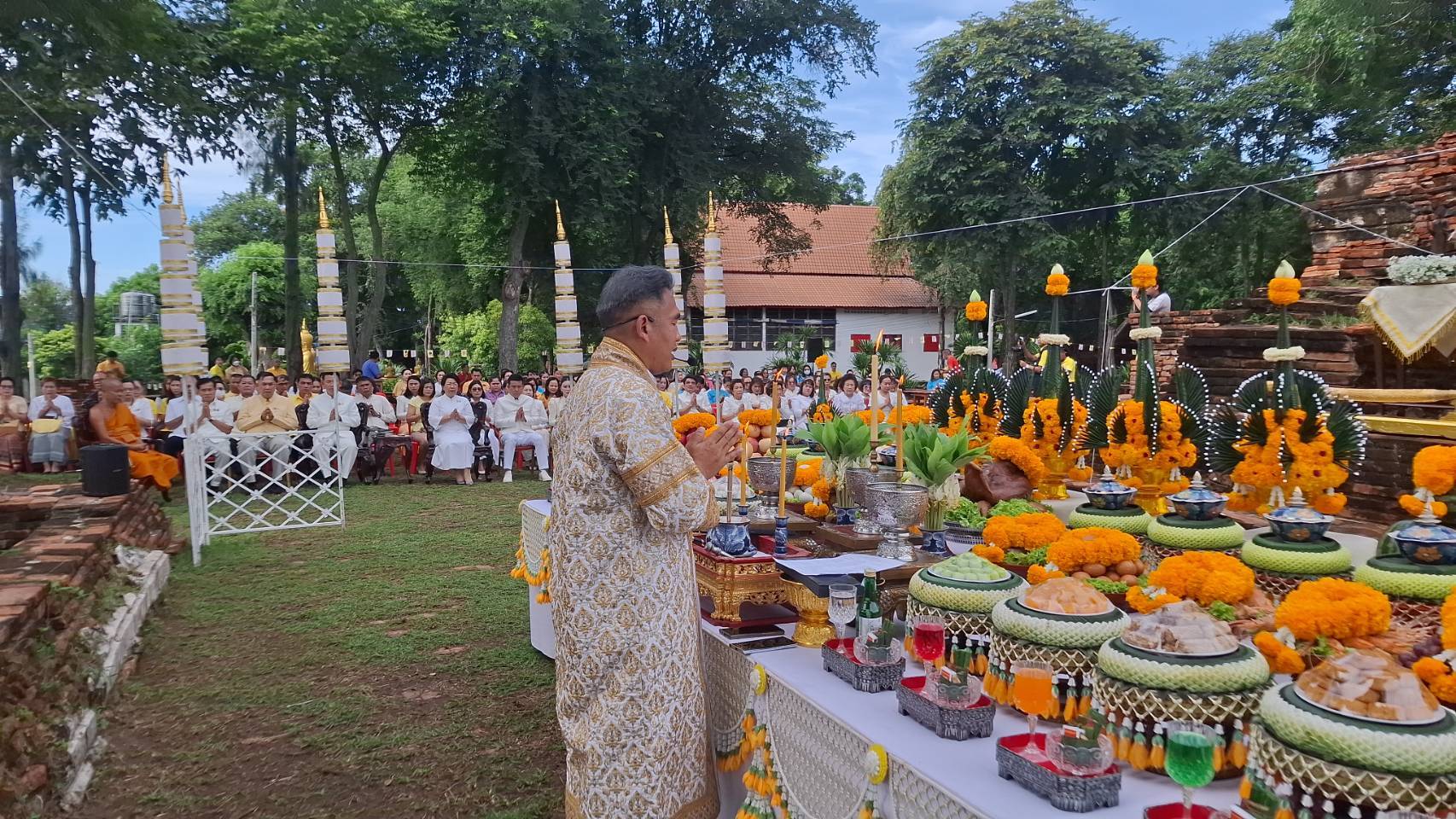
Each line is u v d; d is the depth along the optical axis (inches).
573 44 917.2
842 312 1424.7
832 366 233.3
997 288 1114.1
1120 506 148.4
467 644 222.1
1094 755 80.6
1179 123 1061.1
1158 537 136.7
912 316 1441.9
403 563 311.1
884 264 1256.8
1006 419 200.5
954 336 1364.4
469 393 543.5
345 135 960.3
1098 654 94.8
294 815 140.4
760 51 1086.4
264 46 813.9
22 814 130.9
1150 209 1058.7
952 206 1085.8
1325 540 124.3
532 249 1104.2
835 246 1473.9
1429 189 424.5
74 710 167.2
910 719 99.7
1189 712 86.3
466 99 939.3
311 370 992.2
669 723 103.7
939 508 153.7
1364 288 416.2
